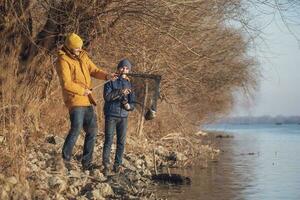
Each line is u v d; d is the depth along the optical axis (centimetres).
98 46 1144
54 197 726
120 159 998
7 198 674
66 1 1034
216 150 1972
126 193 857
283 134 4697
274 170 1334
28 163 812
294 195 934
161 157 1490
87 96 893
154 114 1020
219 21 1224
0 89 891
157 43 1295
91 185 837
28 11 1052
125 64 977
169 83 1694
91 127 920
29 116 1081
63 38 1087
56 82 1212
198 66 1717
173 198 866
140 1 1025
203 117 2819
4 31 1012
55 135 1175
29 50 1082
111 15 1068
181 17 1077
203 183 1059
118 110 972
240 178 1156
